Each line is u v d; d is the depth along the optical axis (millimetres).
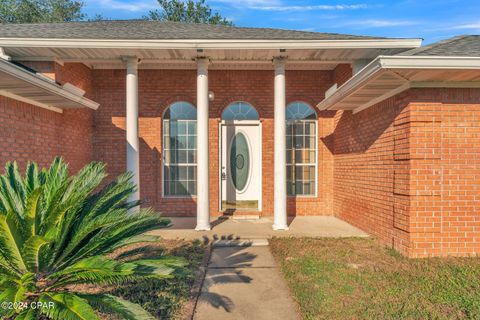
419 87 4836
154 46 6020
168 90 8523
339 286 3824
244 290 3811
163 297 3531
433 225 4824
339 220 7891
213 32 7008
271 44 6090
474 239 4840
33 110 5891
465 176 4844
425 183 4832
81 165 7840
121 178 3668
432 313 3154
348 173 7520
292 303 3477
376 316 3105
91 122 8414
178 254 5086
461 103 4855
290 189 8734
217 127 8508
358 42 6059
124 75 8523
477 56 4129
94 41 5926
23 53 6293
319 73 8617
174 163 8688
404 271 4270
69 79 7219
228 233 6316
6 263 2666
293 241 5801
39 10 22234
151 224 3422
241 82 8547
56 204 2764
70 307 2287
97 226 2842
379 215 5887
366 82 4906
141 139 8492
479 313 3141
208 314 3244
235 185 8633
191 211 8492
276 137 6676
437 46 5176
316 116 8695
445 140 4848
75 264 2660
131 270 2484
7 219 2320
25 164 5645
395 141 5270
